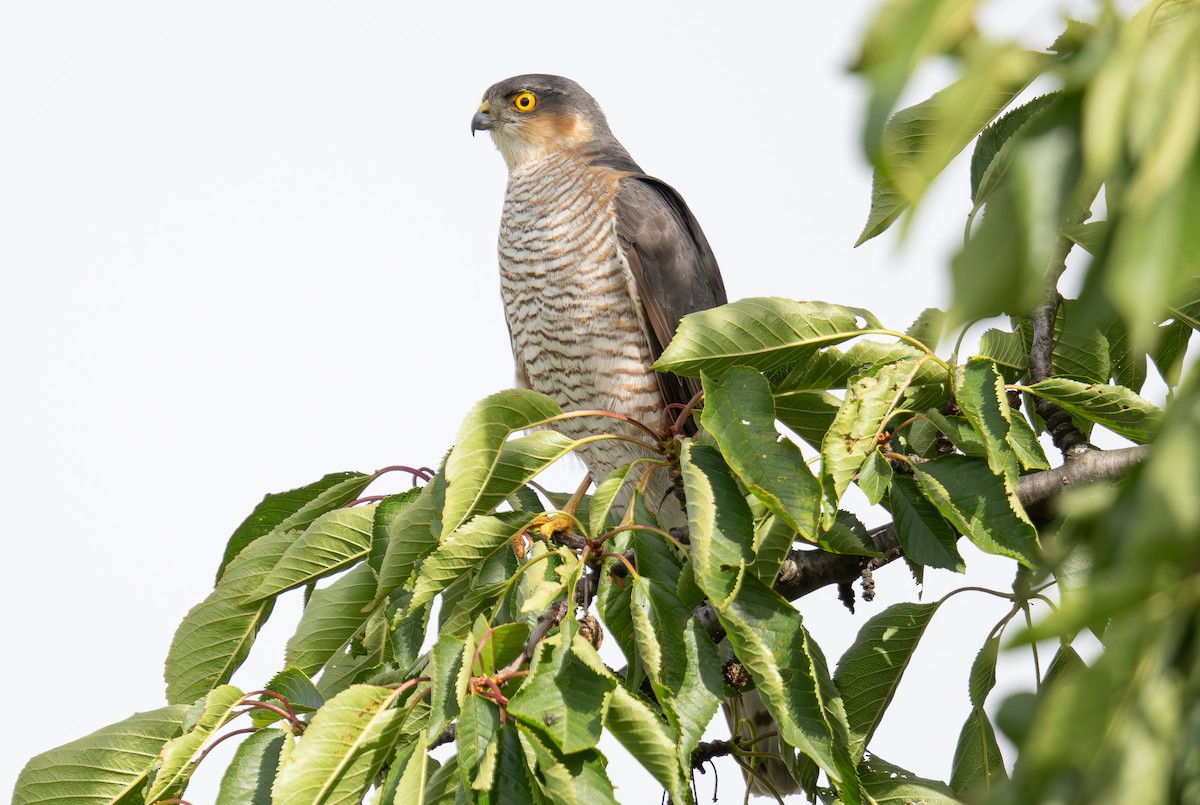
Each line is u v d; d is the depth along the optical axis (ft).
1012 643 6.76
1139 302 6.16
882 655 20.15
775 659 16.58
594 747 14.56
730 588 16.01
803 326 18.54
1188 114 6.39
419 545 19.39
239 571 21.07
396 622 19.21
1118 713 7.02
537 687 14.90
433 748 17.72
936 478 17.76
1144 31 6.92
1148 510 6.29
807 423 20.16
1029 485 20.58
